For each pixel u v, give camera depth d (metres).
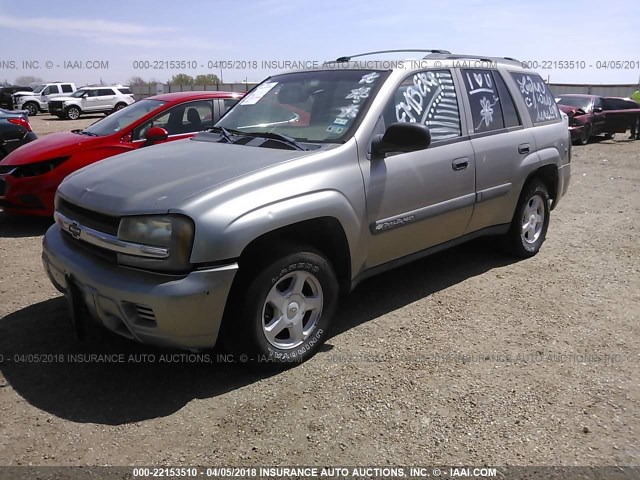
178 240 2.95
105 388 3.28
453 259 5.60
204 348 3.18
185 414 3.04
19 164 6.51
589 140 19.38
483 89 4.87
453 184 4.37
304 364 3.56
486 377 3.41
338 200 3.52
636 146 17.42
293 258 3.34
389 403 3.14
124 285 3.00
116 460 2.68
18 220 7.18
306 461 2.68
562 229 6.89
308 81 4.43
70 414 3.03
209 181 3.20
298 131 4.03
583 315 4.32
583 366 3.55
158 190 3.18
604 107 18.83
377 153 3.81
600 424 2.96
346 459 2.69
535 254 5.76
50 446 2.77
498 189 4.86
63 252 3.46
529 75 5.61
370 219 3.78
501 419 3.01
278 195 3.25
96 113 33.59
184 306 2.94
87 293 3.18
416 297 4.63
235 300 3.21
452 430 2.91
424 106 4.27
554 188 5.82
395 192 3.92
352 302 4.53
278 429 2.91
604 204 8.37
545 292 4.77
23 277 5.07
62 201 3.69
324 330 3.66
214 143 4.10
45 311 4.30
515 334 3.99
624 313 4.36
